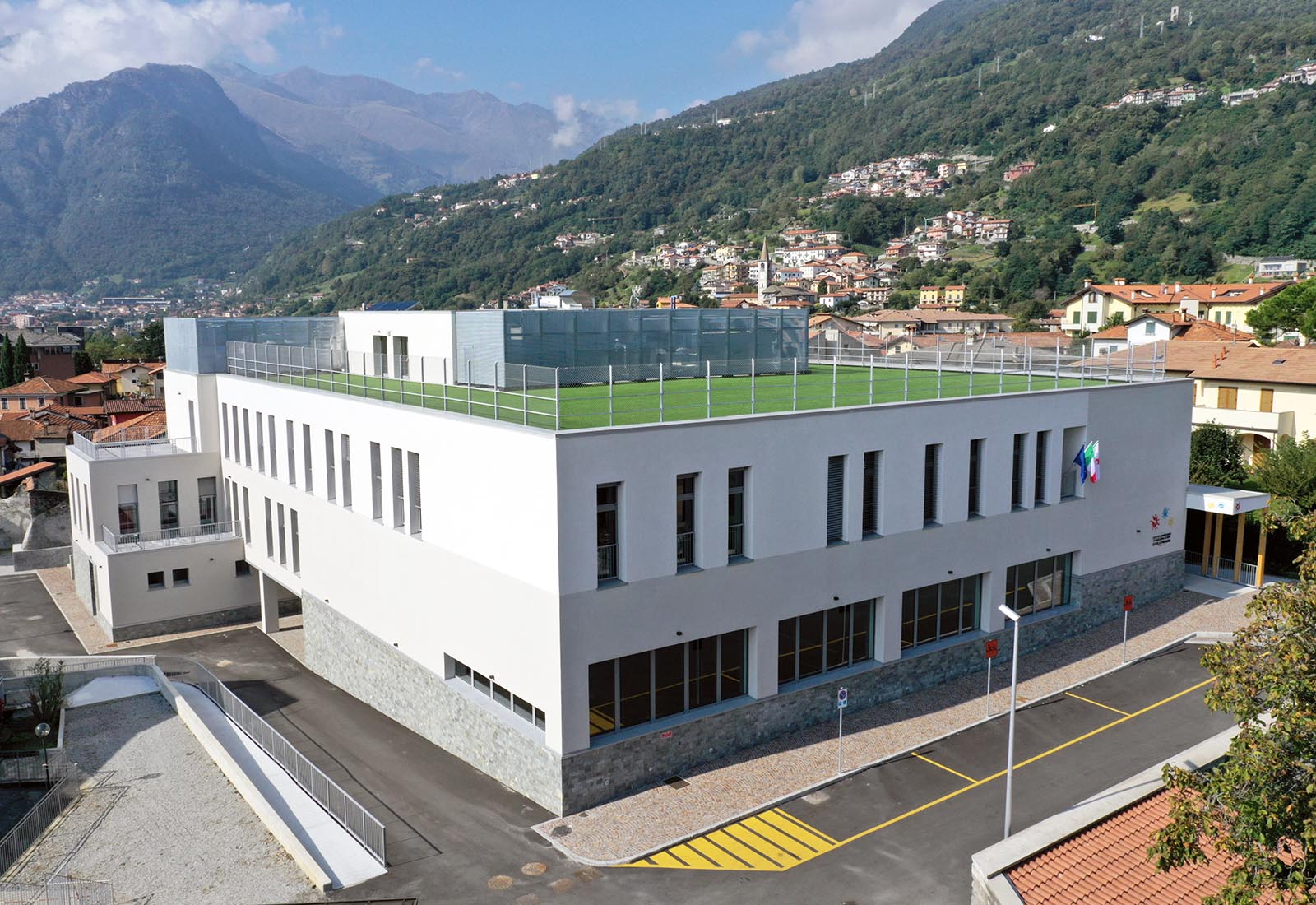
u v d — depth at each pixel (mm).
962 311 159250
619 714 24844
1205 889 18578
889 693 29922
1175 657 33375
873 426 28625
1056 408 33844
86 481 43375
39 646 40344
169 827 23797
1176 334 96812
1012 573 33688
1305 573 15383
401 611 30172
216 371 45250
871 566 29078
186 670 36688
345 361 34031
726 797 24234
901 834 22391
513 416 25531
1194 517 46062
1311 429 57219
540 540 23406
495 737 25812
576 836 22672
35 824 23766
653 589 24594
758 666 26938
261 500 40469
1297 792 14438
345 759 27969
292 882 21078
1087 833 20250
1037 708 29281
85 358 121188
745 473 26328
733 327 42062
